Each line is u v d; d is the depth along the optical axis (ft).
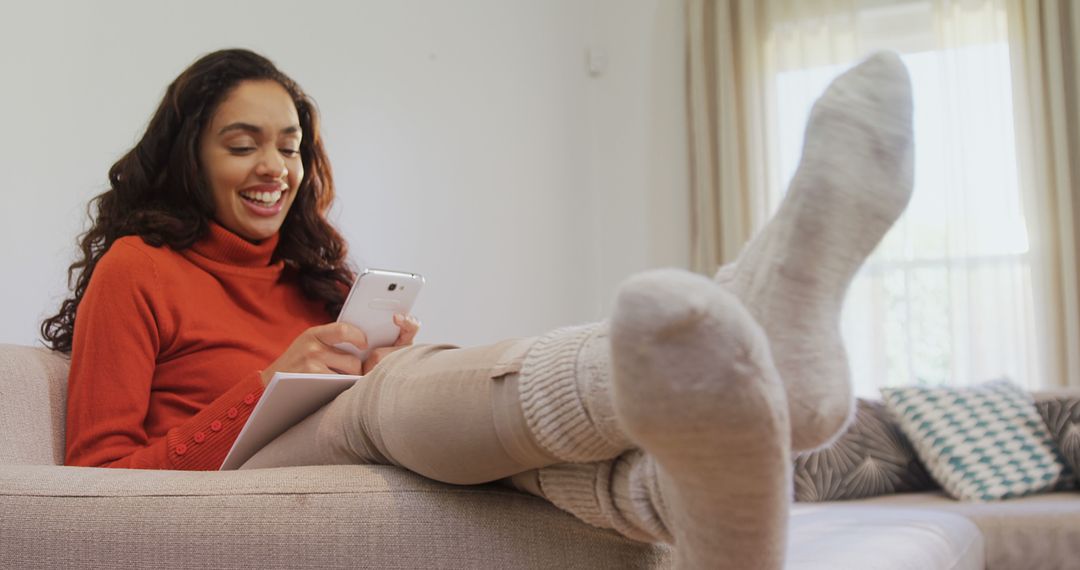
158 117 6.10
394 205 13.29
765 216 15.90
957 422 10.18
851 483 9.96
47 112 9.27
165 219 5.78
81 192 9.52
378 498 3.48
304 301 6.63
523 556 3.39
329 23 12.44
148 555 3.54
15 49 9.05
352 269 7.16
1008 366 14.42
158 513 3.58
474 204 14.73
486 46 15.19
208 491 3.59
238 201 6.06
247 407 4.66
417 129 13.75
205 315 5.61
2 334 8.79
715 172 16.43
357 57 12.84
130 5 10.07
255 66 6.27
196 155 6.05
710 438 2.20
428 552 3.42
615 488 2.99
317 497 3.51
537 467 3.28
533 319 15.79
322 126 12.26
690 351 2.10
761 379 2.15
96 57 9.73
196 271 5.82
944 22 14.97
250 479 3.62
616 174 17.48
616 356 2.18
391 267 13.17
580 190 17.16
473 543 3.42
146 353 5.21
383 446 3.65
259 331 5.97
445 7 14.42
